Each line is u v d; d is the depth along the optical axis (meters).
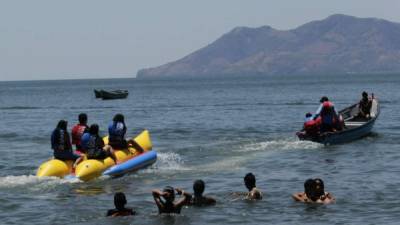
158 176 21.77
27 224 15.34
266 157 26.09
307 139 29.95
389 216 15.36
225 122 46.22
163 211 15.88
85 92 147.50
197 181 16.77
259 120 47.28
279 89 131.50
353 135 31.25
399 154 26.25
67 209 16.83
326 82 191.62
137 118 53.16
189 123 46.12
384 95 87.56
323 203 16.91
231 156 26.58
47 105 83.75
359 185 19.44
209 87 165.75
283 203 17.00
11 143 34.41
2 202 17.72
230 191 18.73
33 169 24.44
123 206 15.88
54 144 21.62
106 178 21.16
